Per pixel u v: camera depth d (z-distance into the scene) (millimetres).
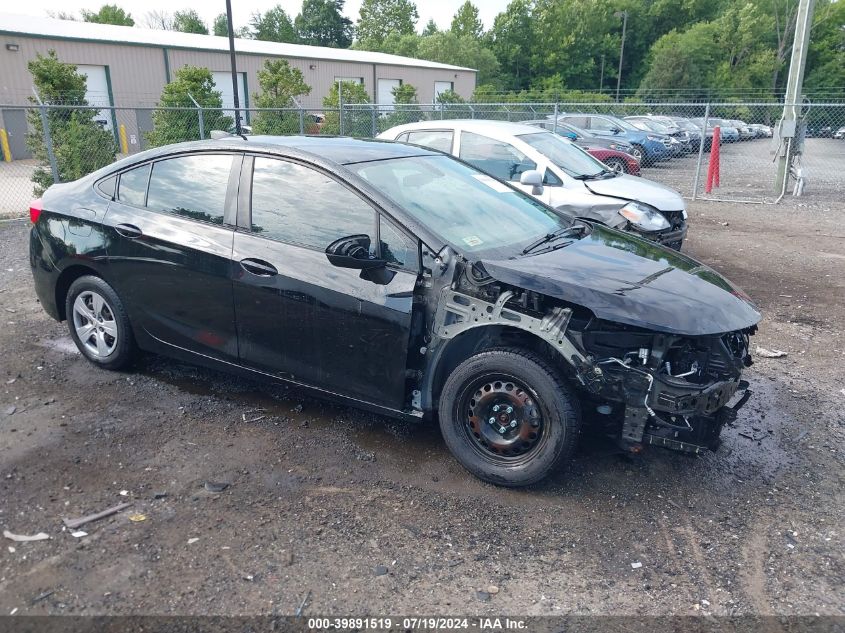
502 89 72125
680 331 3049
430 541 3076
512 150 7961
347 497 3396
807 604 2738
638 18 76188
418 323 3520
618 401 3188
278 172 3906
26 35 25562
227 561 2893
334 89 27422
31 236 4836
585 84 75312
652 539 3139
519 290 3330
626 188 7711
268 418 4203
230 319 4016
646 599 2752
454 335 3432
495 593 2762
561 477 3631
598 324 3305
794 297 7141
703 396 3086
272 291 3793
